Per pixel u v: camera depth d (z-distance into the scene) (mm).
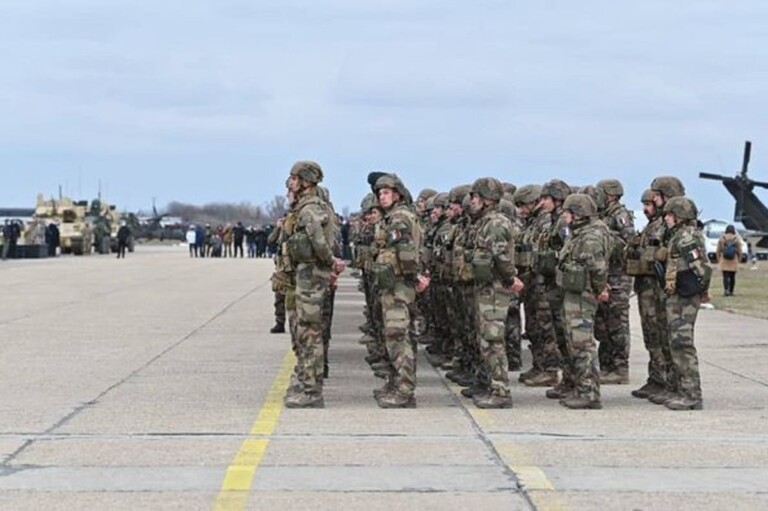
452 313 14078
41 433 10320
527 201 13922
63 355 16719
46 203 79750
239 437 10102
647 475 8695
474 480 8469
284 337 19594
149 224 137500
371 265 13805
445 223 15570
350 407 11930
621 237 13906
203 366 15477
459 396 12844
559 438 10148
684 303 11875
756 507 7766
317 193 11914
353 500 7879
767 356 17312
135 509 7656
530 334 13930
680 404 11875
